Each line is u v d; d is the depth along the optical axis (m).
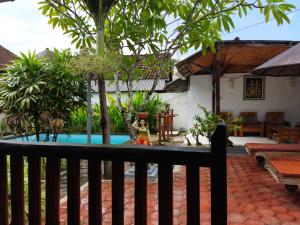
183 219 3.65
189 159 1.13
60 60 6.73
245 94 11.38
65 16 5.12
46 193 1.34
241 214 3.89
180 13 5.29
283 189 4.94
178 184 5.02
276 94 11.28
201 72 11.17
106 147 1.24
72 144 1.30
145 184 1.21
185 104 14.12
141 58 5.93
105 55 4.58
